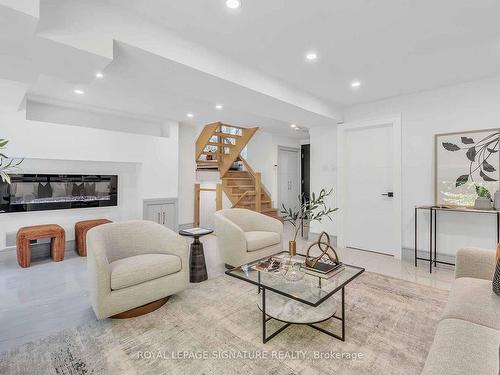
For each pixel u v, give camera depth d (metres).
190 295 2.68
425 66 2.93
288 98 3.41
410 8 1.97
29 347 1.87
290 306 2.17
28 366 1.68
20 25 1.54
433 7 1.96
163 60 2.27
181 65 2.35
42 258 3.96
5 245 3.82
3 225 3.82
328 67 2.96
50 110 4.23
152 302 2.40
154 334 2.02
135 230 2.74
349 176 4.51
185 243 2.64
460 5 1.94
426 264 3.67
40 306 2.48
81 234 4.02
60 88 3.54
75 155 4.11
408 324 2.13
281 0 1.89
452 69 3.01
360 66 2.93
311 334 2.01
